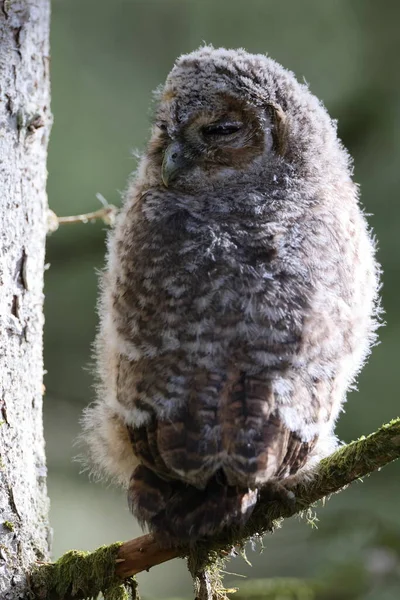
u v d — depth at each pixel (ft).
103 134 62.03
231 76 30.96
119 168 60.85
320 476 26.63
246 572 45.29
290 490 26.76
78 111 62.28
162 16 65.87
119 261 28.45
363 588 39.88
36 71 30.71
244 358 25.21
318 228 27.96
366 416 50.16
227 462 24.25
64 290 57.11
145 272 26.86
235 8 64.80
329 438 27.89
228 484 24.58
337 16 62.03
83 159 60.64
